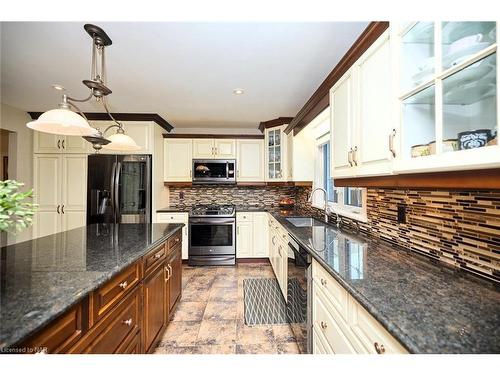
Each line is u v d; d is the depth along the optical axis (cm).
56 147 355
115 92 277
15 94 283
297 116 299
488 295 89
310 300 153
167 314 204
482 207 102
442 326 70
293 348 190
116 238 184
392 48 109
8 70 224
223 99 299
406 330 68
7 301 85
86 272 112
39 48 188
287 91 274
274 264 330
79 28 164
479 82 83
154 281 175
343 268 117
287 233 234
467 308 80
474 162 71
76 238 184
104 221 345
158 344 195
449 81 87
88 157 347
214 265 394
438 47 87
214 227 396
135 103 315
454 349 61
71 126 142
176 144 416
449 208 118
